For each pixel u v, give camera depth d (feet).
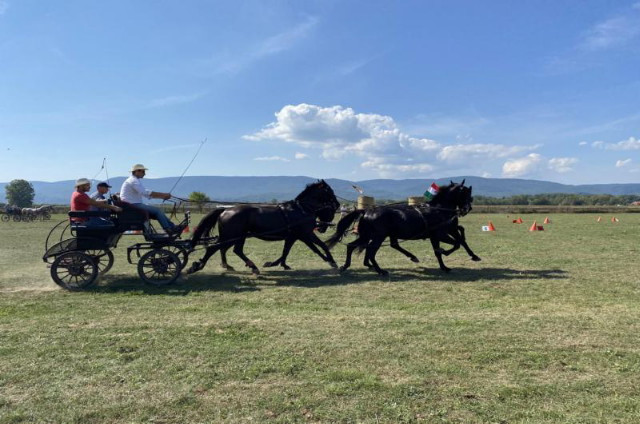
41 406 14.23
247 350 18.71
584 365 17.01
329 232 81.41
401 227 37.32
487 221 113.60
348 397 14.56
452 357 17.83
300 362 17.37
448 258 47.11
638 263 42.70
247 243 62.23
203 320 23.27
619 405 13.94
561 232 77.41
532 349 18.63
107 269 37.63
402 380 15.72
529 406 13.98
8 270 40.81
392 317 23.67
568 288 31.94
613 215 152.35
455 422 13.10
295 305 27.35
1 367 17.20
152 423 13.25
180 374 16.42
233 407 14.02
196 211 128.88
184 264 36.96
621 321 22.58
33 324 22.81
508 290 31.45
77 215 31.99
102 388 15.42
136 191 32.99
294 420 13.28
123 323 22.80
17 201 336.29
